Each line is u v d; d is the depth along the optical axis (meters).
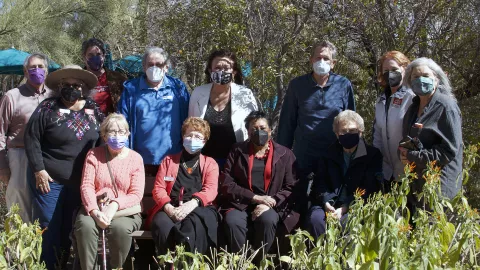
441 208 3.34
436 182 3.43
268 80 6.61
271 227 4.36
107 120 4.47
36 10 9.37
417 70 4.03
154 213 4.51
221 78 4.86
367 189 4.48
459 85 6.99
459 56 6.89
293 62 6.91
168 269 4.25
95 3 10.46
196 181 4.62
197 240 4.29
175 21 7.48
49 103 4.68
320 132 4.89
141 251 4.98
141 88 4.98
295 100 5.09
